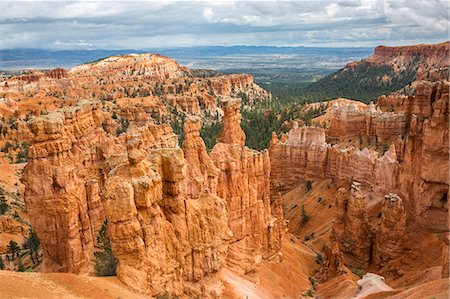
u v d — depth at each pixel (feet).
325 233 268.21
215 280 128.77
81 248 152.66
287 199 338.13
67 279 94.17
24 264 209.97
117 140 214.28
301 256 228.02
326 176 332.80
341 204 233.96
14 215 267.59
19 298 79.41
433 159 208.64
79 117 204.13
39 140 144.56
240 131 261.65
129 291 99.71
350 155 303.89
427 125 212.43
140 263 106.01
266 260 195.83
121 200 102.63
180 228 119.44
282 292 175.63
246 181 182.50
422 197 215.51
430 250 194.18
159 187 113.91
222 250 129.29
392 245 206.59
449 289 116.57
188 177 142.31
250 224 185.06
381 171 267.80
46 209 146.61
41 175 145.59
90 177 183.32
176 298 112.27
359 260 222.28
